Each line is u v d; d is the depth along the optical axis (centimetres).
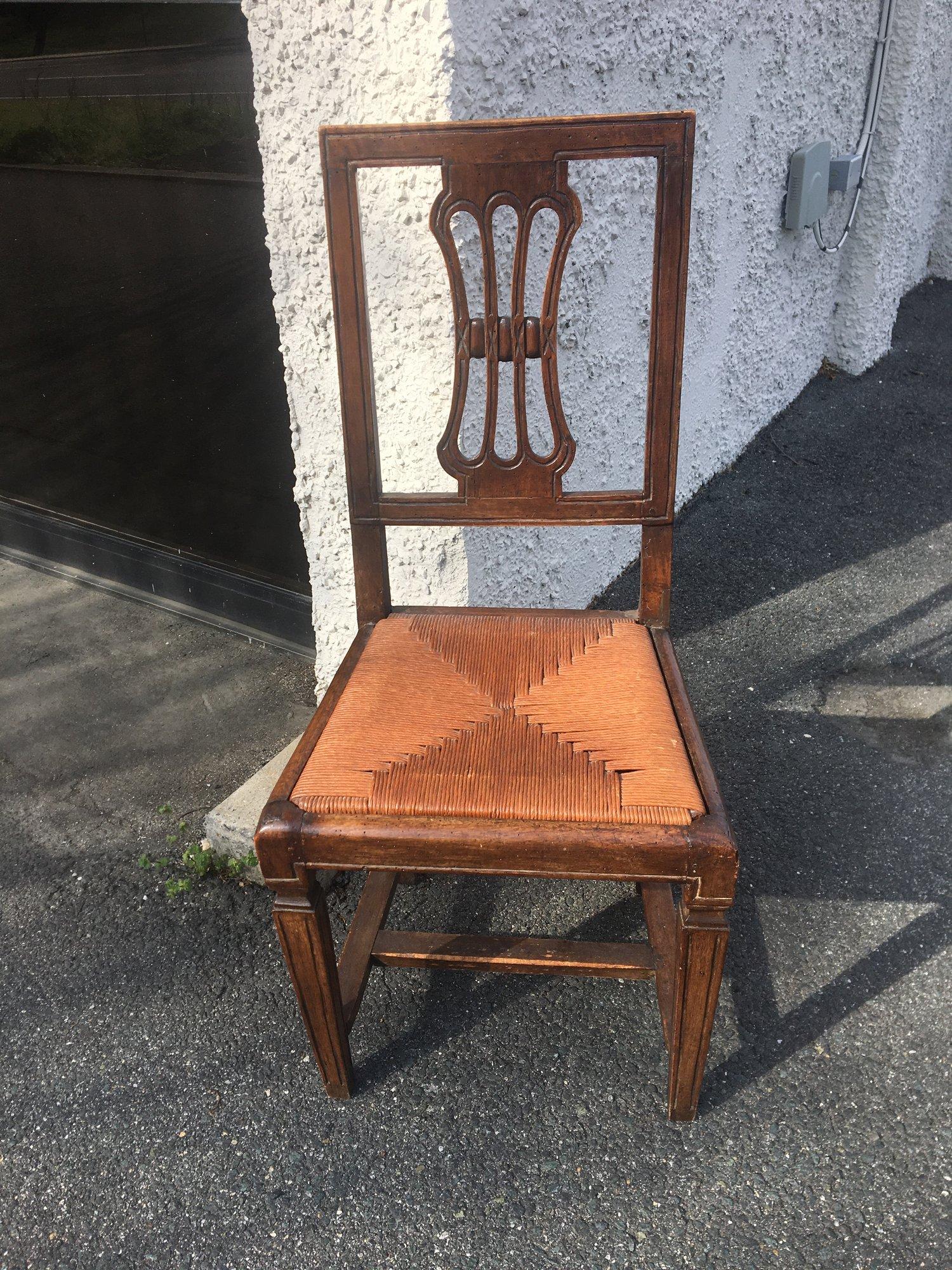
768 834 177
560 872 107
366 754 115
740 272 279
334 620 204
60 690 231
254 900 172
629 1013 147
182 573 251
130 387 226
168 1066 142
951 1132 127
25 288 231
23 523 280
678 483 283
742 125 249
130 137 188
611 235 202
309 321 168
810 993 148
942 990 147
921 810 182
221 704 223
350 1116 133
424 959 138
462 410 134
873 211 347
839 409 352
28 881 177
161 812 192
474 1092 136
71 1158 129
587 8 170
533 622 143
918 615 240
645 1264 115
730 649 230
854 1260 114
